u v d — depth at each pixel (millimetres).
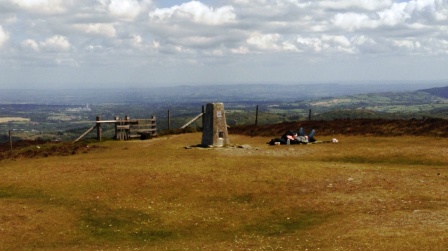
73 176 28641
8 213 22078
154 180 27219
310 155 35312
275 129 54469
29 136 116125
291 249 16328
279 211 21891
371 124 49719
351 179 26359
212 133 41781
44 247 18172
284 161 32156
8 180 28422
